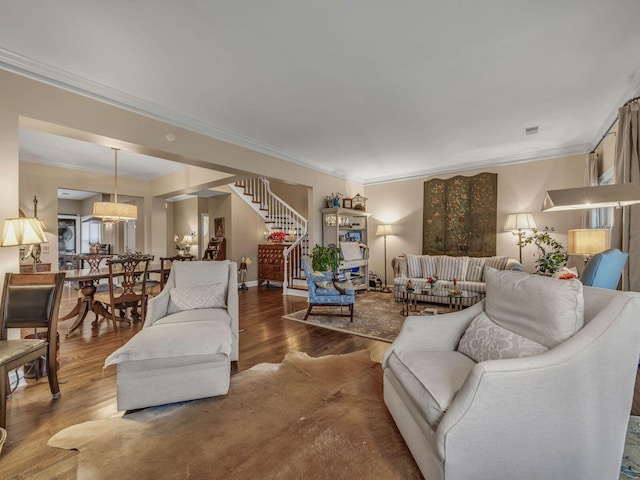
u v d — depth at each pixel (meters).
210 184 5.50
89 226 9.99
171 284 3.02
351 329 3.76
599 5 1.92
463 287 4.72
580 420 1.21
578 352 1.21
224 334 2.26
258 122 3.79
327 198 6.05
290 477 1.43
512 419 1.19
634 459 1.51
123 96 3.03
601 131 4.09
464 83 2.89
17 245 2.31
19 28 2.10
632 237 2.56
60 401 2.13
